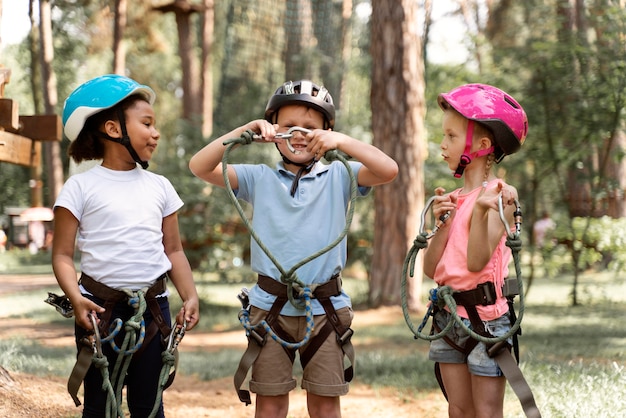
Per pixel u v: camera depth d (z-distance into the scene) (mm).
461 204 3158
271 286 3148
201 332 10656
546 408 4613
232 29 19266
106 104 3006
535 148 11242
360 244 16250
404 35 11680
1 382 4824
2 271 25688
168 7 18750
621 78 10664
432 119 16094
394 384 6000
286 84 3248
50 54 24125
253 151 15641
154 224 3123
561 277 17438
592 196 11898
